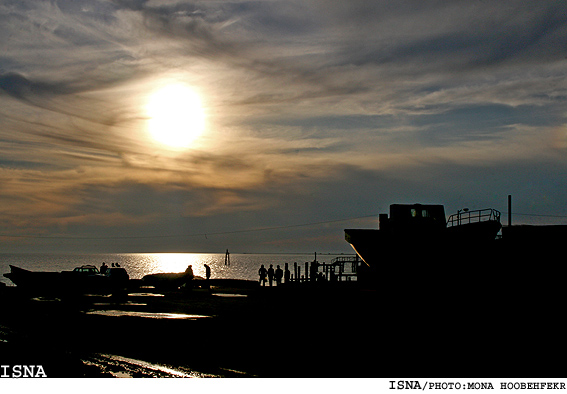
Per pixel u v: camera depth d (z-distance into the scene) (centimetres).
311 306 3481
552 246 3019
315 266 5356
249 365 2036
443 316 2919
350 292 4059
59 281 5078
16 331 2748
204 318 3078
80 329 2775
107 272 5275
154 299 4266
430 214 4097
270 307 3556
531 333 2495
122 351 2258
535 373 1944
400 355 2197
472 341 2408
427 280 3719
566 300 2870
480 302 3169
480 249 3409
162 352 2234
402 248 3894
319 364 2056
